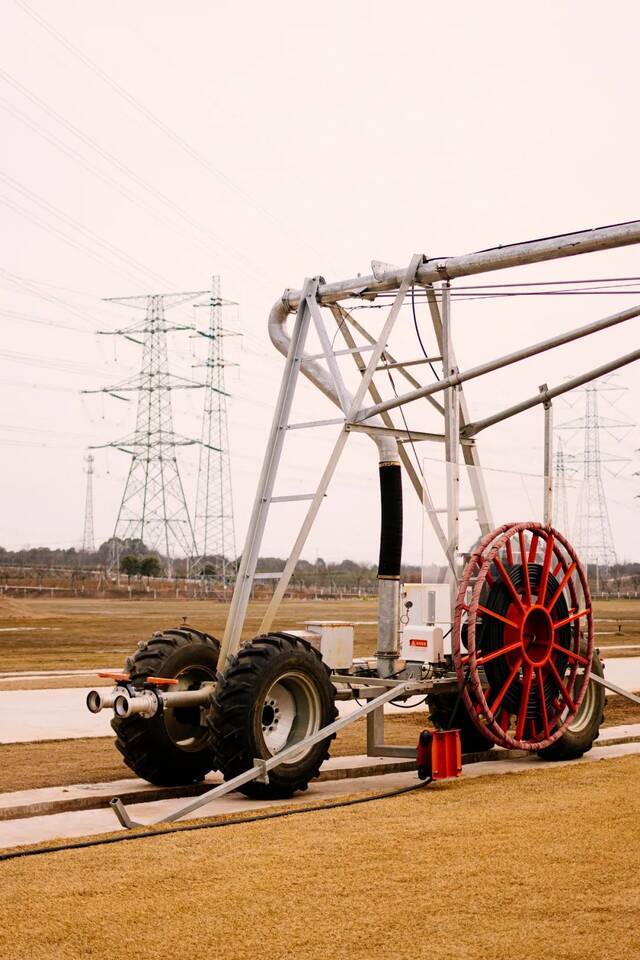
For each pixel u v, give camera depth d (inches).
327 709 320.5
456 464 361.1
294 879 213.5
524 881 211.8
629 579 3858.3
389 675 351.3
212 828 261.1
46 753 392.2
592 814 273.4
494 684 350.9
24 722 469.7
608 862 225.5
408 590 358.3
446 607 355.6
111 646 1014.4
